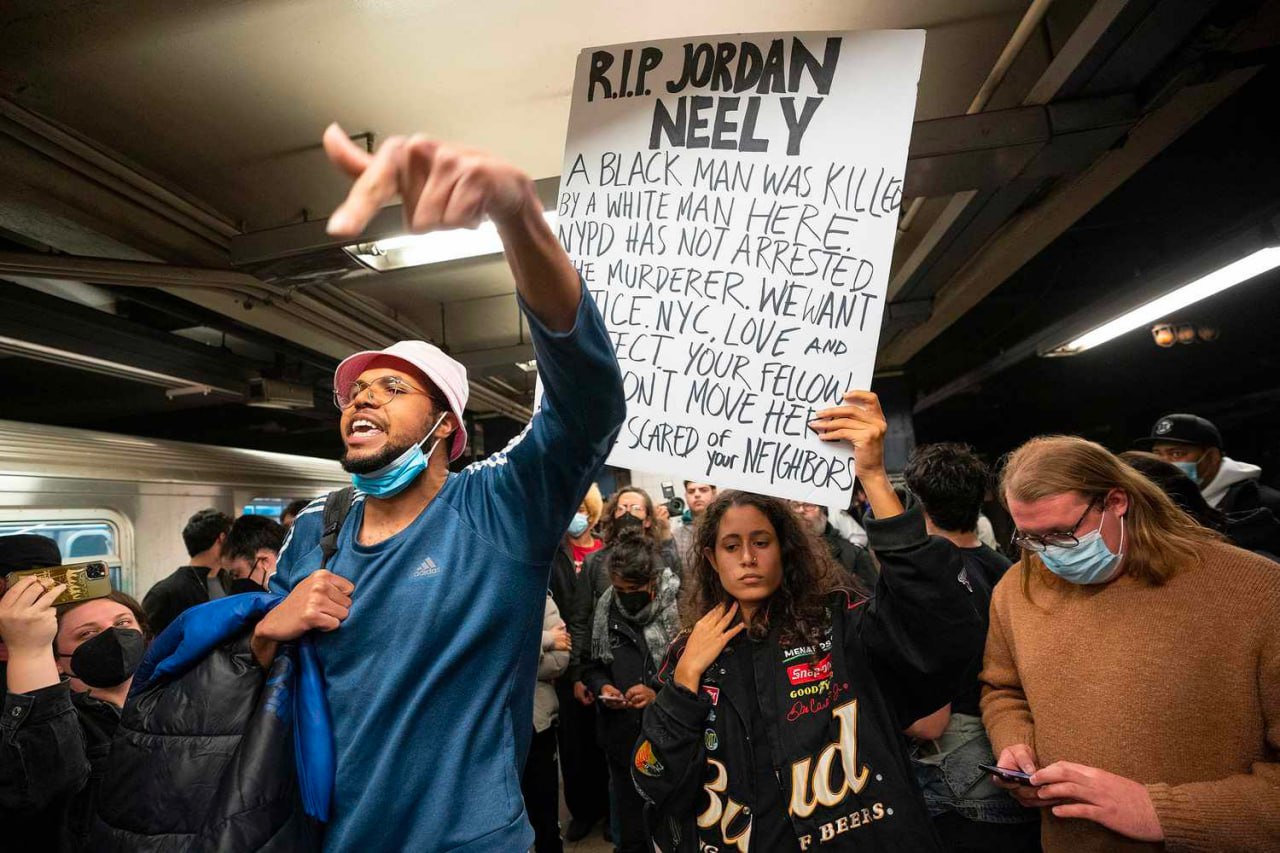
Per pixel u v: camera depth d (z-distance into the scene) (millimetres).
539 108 2930
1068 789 1217
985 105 2996
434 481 1226
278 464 5590
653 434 1453
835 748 1336
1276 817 1099
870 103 1413
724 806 1375
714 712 1436
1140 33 2400
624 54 1534
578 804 3572
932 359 9523
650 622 2717
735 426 1416
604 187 1521
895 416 7551
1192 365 8758
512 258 873
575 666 3439
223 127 2844
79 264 2881
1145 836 1154
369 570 1104
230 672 1046
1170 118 3066
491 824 1001
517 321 5547
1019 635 1495
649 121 1509
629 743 2658
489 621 1076
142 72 2488
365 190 613
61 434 3715
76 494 3680
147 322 4930
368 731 1013
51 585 1435
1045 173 3170
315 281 3594
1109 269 6062
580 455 1078
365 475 1131
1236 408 8500
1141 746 1252
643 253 1487
